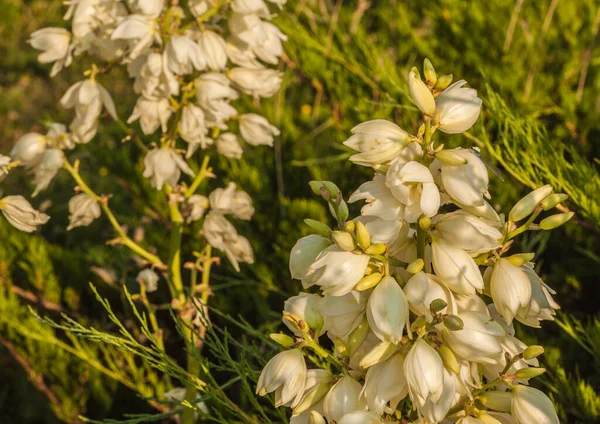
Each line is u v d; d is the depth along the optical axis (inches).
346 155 100.8
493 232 54.1
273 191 110.1
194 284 79.4
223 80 74.7
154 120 75.3
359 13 117.3
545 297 55.2
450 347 54.2
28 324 98.0
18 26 206.7
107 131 129.9
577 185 77.5
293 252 56.0
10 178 138.3
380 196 54.5
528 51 104.7
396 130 54.1
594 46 106.3
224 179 107.6
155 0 72.5
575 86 105.8
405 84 97.5
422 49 109.7
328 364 65.6
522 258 54.7
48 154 77.4
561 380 76.3
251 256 79.4
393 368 54.6
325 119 113.4
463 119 54.0
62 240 126.0
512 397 54.7
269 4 115.0
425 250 55.9
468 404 55.1
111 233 116.7
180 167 76.6
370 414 54.4
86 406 101.6
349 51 106.3
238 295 99.7
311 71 110.7
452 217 54.5
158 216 111.2
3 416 105.7
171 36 72.6
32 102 177.9
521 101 97.8
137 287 103.0
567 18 106.8
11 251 109.8
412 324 54.0
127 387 99.7
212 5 75.0
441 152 53.4
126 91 156.4
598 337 75.1
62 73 185.3
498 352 53.6
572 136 97.5
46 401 105.7
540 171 79.1
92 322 105.8
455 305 54.4
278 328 96.7
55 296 106.8
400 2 120.1
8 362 108.7
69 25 193.2
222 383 93.8
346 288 54.1
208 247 79.7
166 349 100.0
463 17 109.5
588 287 92.0
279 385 55.6
